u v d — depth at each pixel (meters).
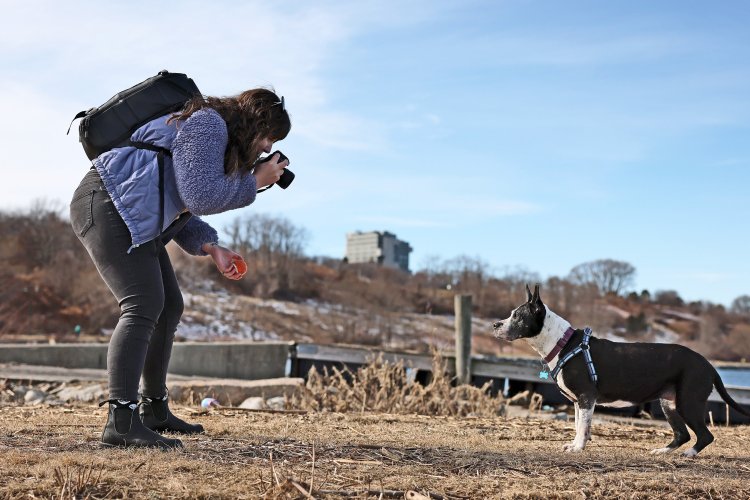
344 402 8.54
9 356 15.52
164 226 4.25
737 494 3.66
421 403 8.80
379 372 9.19
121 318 4.30
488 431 6.26
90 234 4.25
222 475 3.58
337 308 53.28
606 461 4.42
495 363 13.26
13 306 36.56
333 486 3.50
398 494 3.37
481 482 3.69
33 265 45.09
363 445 4.50
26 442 4.31
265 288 55.56
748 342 66.88
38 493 3.20
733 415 10.99
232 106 4.25
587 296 74.31
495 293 69.38
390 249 129.12
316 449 4.30
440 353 10.12
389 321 49.16
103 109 4.21
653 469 4.25
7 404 7.71
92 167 4.39
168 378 13.30
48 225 48.62
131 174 4.14
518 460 4.27
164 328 4.99
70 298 39.88
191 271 54.16
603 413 11.27
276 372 15.35
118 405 4.22
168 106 4.28
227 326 42.78
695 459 4.78
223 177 4.14
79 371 13.46
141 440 4.21
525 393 10.34
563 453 4.73
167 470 3.64
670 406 5.54
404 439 5.14
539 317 5.50
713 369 5.42
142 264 4.29
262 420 6.25
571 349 5.40
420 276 71.25
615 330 71.12
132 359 4.25
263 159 4.43
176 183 4.16
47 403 8.43
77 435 4.65
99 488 3.29
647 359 5.35
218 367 15.47
